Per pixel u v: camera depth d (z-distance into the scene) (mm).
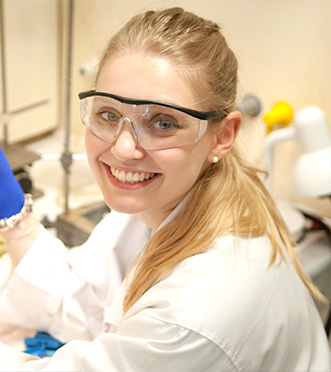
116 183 861
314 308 1012
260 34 1654
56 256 1172
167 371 815
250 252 897
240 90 963
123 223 1162
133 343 815
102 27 1968
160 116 793
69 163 1475
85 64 963
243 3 1650
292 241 1149
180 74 792
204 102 826
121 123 804
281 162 1780
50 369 901
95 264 1179
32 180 1786
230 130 907
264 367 893
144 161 820
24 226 1124
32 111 2137
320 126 1360
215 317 803
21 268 1126
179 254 900
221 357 813
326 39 1535
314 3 1518
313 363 953
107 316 1076
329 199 1721
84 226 1544
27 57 2020
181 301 811
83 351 888
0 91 1993
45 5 1984
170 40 802
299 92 1648
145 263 961
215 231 901
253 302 843
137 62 791
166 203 887
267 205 1021
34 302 1149
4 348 999
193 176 863
